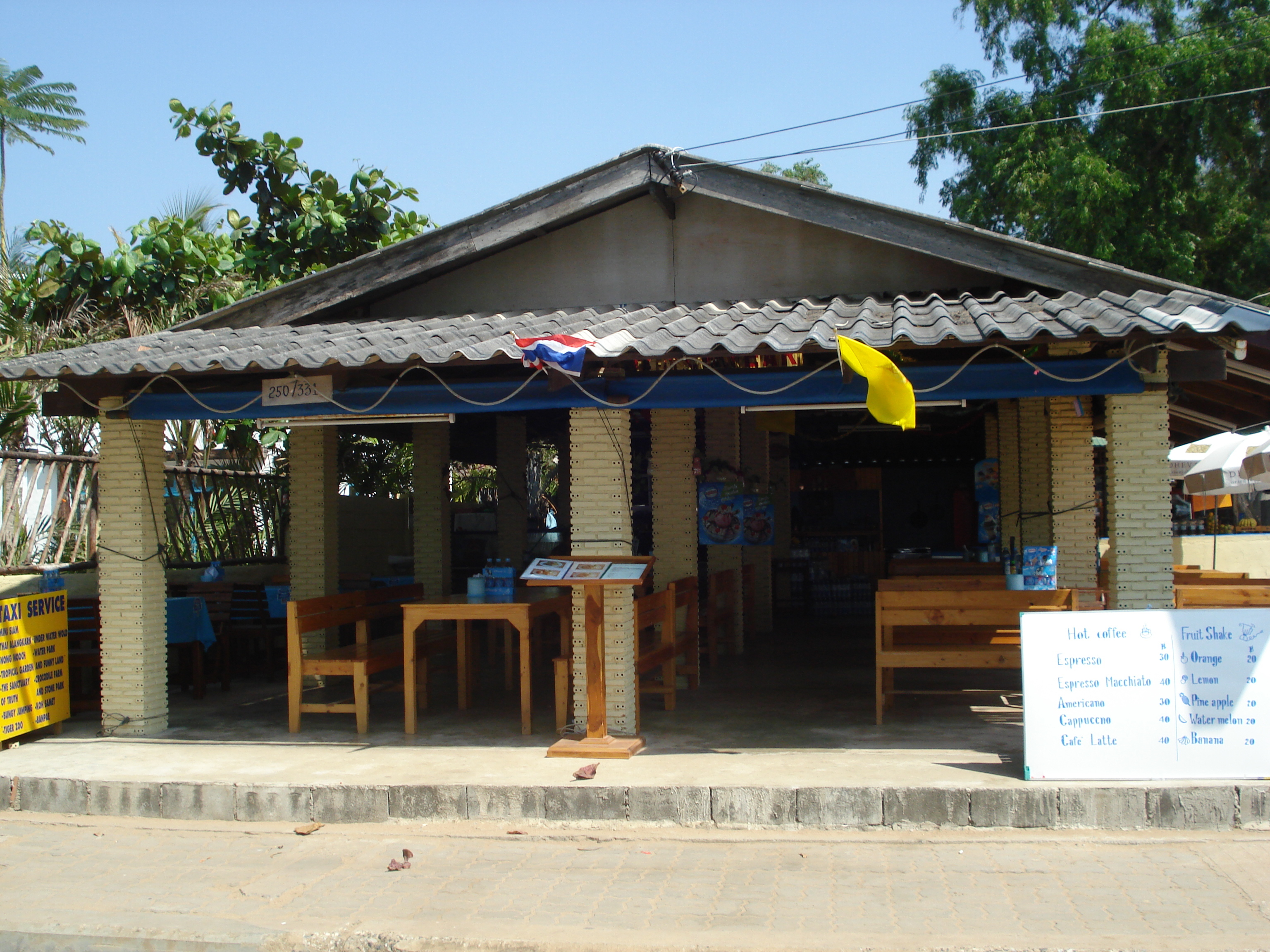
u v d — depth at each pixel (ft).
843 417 46.24
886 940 15.30
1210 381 24.63
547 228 29.50
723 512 36.94
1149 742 20.63
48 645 27.48
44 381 35.70
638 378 24.94
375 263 29.07
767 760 23.07
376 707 30.94
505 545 46.80
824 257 29.01
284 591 36.76
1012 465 39.86
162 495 28.35
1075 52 68.90
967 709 28.40
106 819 22.18
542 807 21.18
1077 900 16.61
